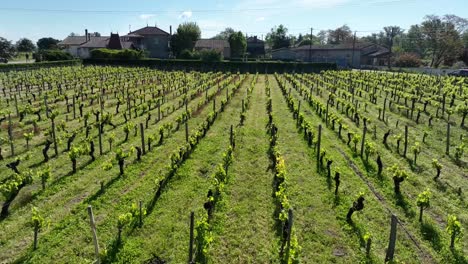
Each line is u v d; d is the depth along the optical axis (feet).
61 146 54.24
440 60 289.53
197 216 33.88
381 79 144.25
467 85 135.23
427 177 44.19
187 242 29.86
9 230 31.32
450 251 29.07
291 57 323.57
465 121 74.69
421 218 33.50
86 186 40.52
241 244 29.89
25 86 111.55
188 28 280.72
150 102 82.64
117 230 31.48
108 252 28.27
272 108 88.22
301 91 111.55
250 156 51.01
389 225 33.04
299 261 27.04
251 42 359.05
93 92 108.68
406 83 131.64
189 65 222.89
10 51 246.27
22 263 27.14
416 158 50.37
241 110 84.74
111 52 232.12
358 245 29.89
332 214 34.76
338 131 65.05
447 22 285.64
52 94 97.30
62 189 39.63
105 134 61.72
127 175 43.70
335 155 51.49
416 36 339.16
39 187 39.70
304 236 31.07
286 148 54.90
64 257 27.89
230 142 52.90
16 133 60.59
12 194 34.09
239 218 33.78
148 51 292.20
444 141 59.57
